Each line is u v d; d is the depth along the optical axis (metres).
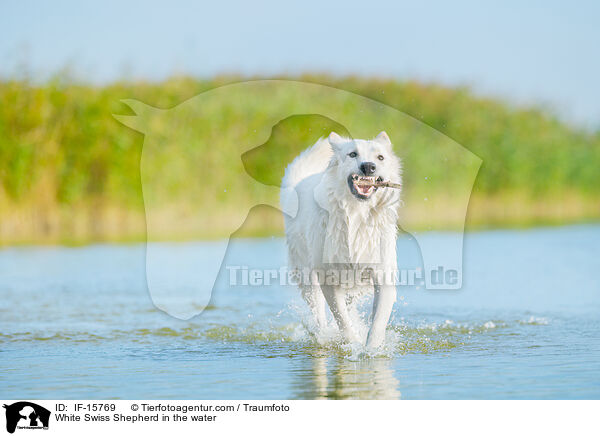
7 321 14.05
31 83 33.59
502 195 43.56
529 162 43.69
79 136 33.25
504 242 28.03
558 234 30.92
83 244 27.91
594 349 11.19
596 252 24.66
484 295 16.67
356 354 11.15
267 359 10.99
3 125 32.50
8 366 10.59
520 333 12.56
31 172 32.34
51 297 16.86
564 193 46.19
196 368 10.41
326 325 13.06
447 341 12.00
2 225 31.73
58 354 11.37
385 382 9.50
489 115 43.34
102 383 9.63
